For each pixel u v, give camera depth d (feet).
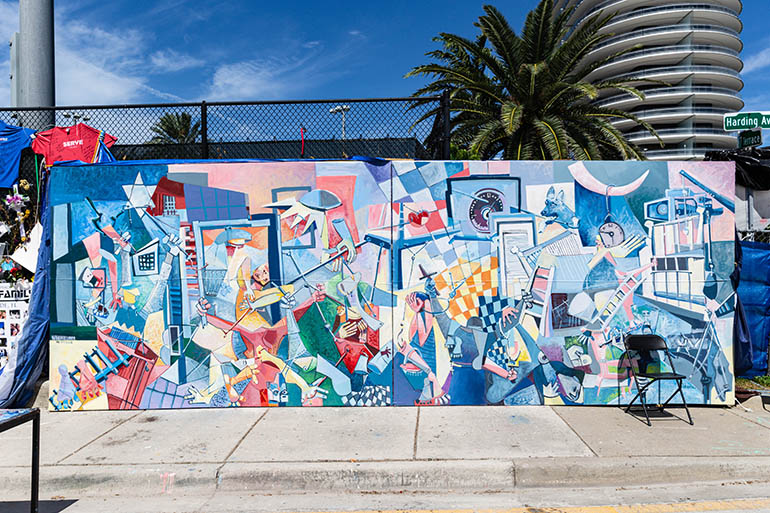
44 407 18.99
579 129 63.05
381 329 18.54
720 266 18.51
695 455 14.11
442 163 18.60
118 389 18.57
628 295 18.51
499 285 18.57
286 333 18.58
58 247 18.79
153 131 21.94
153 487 13.30
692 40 286.87
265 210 18.60
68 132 21.26
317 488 13.30
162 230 18.65
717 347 18.48
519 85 62.54
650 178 18.53
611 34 64.08
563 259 18.52
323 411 18.07
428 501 12.70
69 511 12.30
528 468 13.43
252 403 18.57
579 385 18.51
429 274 18.60
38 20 24.57
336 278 18.58
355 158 18.78
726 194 18.52
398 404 18.52
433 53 68.08
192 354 18.57
